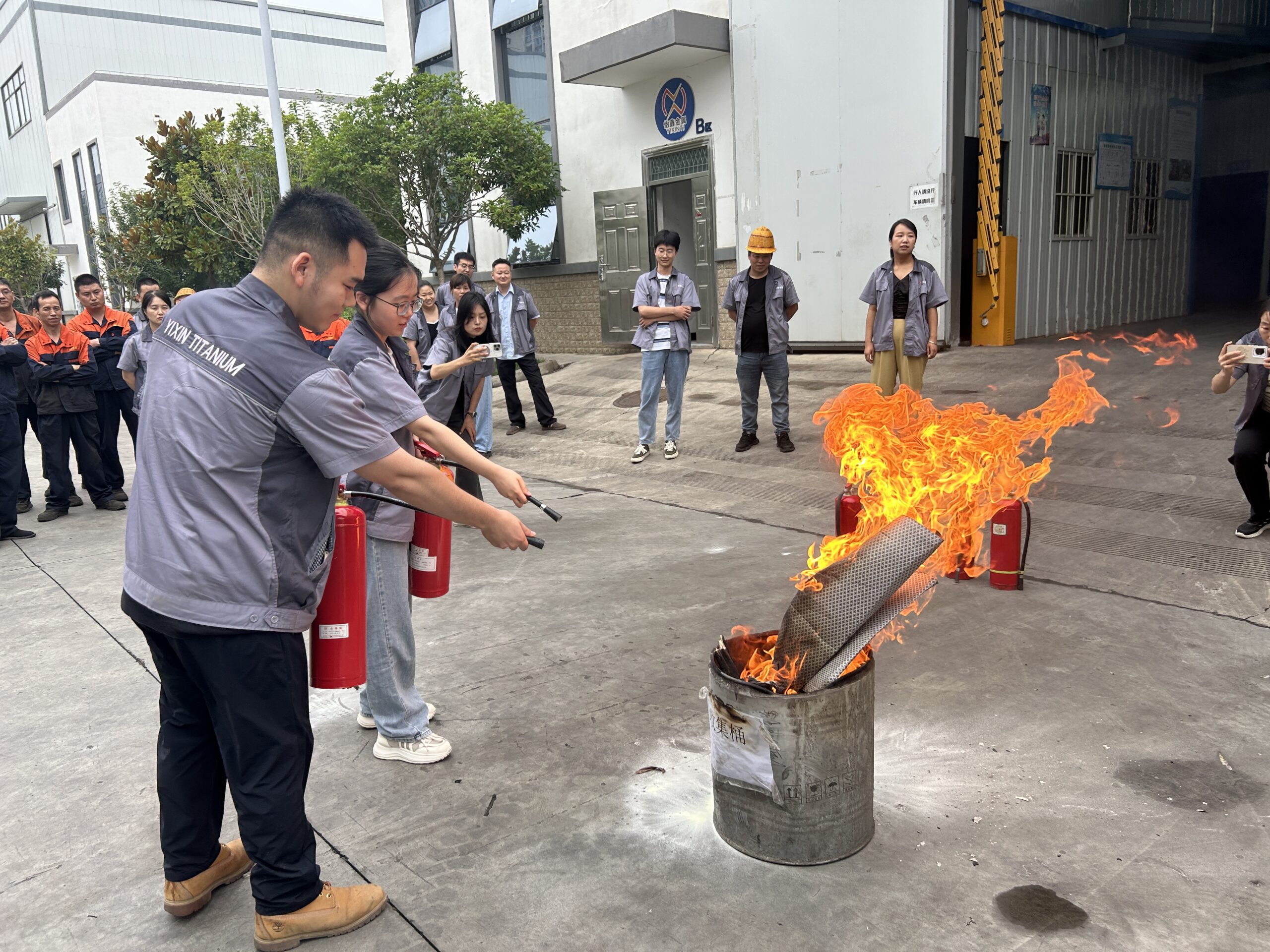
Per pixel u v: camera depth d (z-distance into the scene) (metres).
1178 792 2.79
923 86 9.75
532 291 16.08
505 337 9.87
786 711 2.39
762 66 11.16
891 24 9.88
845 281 10.91
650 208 13.50
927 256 10.11
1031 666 3.69
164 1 40.88
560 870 2.56
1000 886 2.40
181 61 41.81
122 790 3.12
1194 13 12.23
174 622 2.08
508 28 15.52
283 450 2.12
